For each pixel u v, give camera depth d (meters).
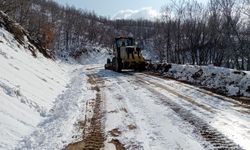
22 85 9.61
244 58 25.88
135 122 7.82
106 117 8.42
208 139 6.31
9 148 5.76
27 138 6.45
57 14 85.81
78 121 8.05
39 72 13.66
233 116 8.08
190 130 6.96
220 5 26.52
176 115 8.36
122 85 15.04
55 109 9.56
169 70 20.08
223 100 10.30
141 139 6.45
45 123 7.83
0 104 7.13
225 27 27.33
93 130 7.22
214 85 13.43
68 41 76.81
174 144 6.08
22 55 13.89
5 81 8.70
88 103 10.50
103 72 24.69
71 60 61.72
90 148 6.00
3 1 21.88
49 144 6.19
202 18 31.53
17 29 16.86
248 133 6.63
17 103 7.96
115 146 6.11
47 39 40.22
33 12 41.72
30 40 18.91
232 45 25.78
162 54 41.16
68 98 11.45
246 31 24.78
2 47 12.08
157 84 14.79
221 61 28.30
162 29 39.78
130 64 22.97
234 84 12.38
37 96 9.84
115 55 25.12
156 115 8.45
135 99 10.98
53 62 22.55
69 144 6.25
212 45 29.56
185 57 33.62
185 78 16.80
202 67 16.00
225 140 6.23
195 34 30.91
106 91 13.27
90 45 80.19
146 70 24.09
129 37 24.91
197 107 9.28
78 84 16.16
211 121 7.65
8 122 6.66
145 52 74.75
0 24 14.86
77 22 91.19
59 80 15.98
